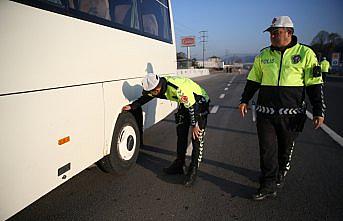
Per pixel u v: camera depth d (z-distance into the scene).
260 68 3.29
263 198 3.33
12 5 1.99
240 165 4.48
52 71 2.37
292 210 3.10
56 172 2.46
